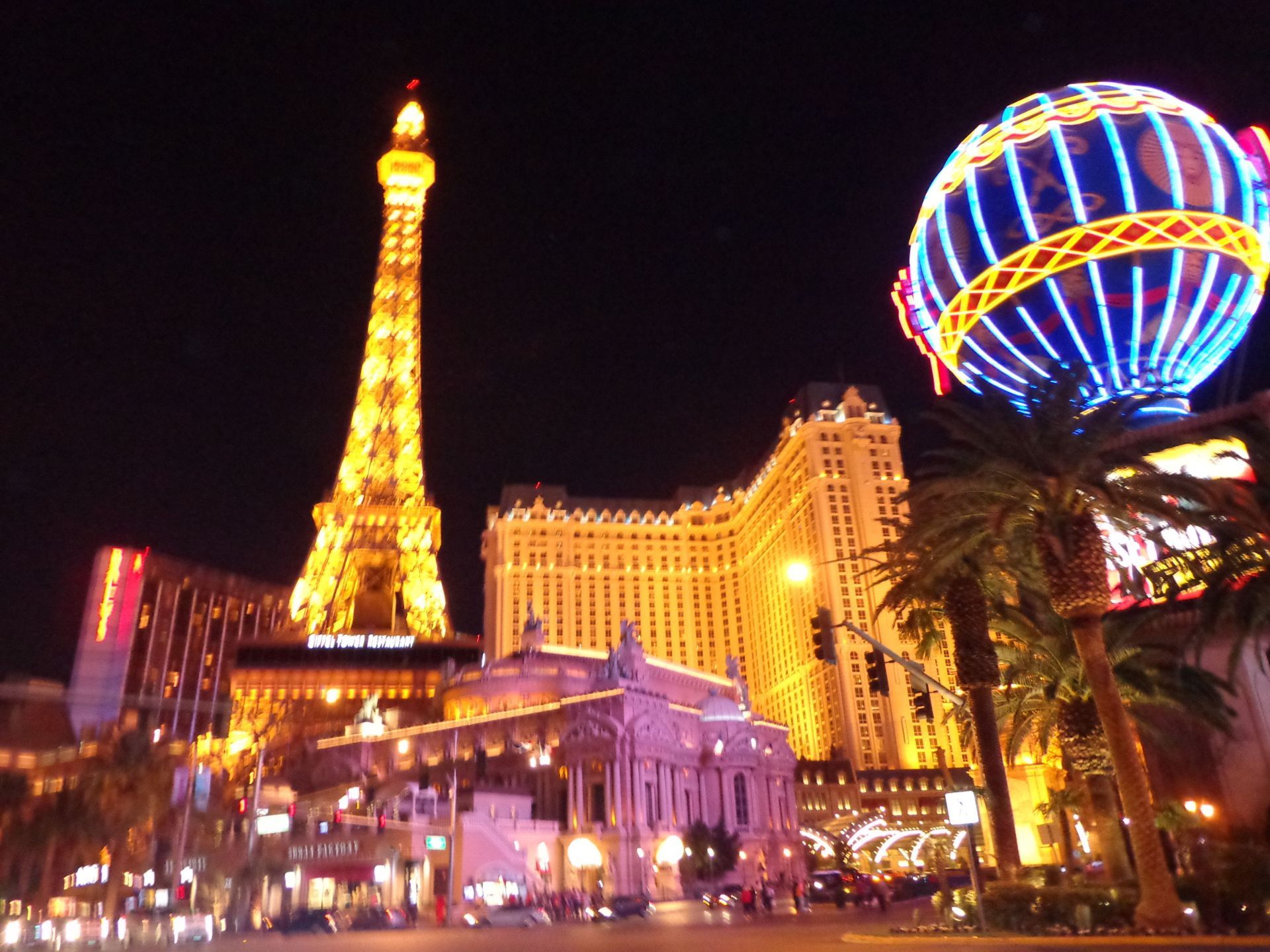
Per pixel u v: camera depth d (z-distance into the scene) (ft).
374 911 228.22
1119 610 161.89
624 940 149.79
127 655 558.56
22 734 408.46
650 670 434.71
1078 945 104.17
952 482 128.36
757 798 404.36
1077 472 119.75
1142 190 266.98
